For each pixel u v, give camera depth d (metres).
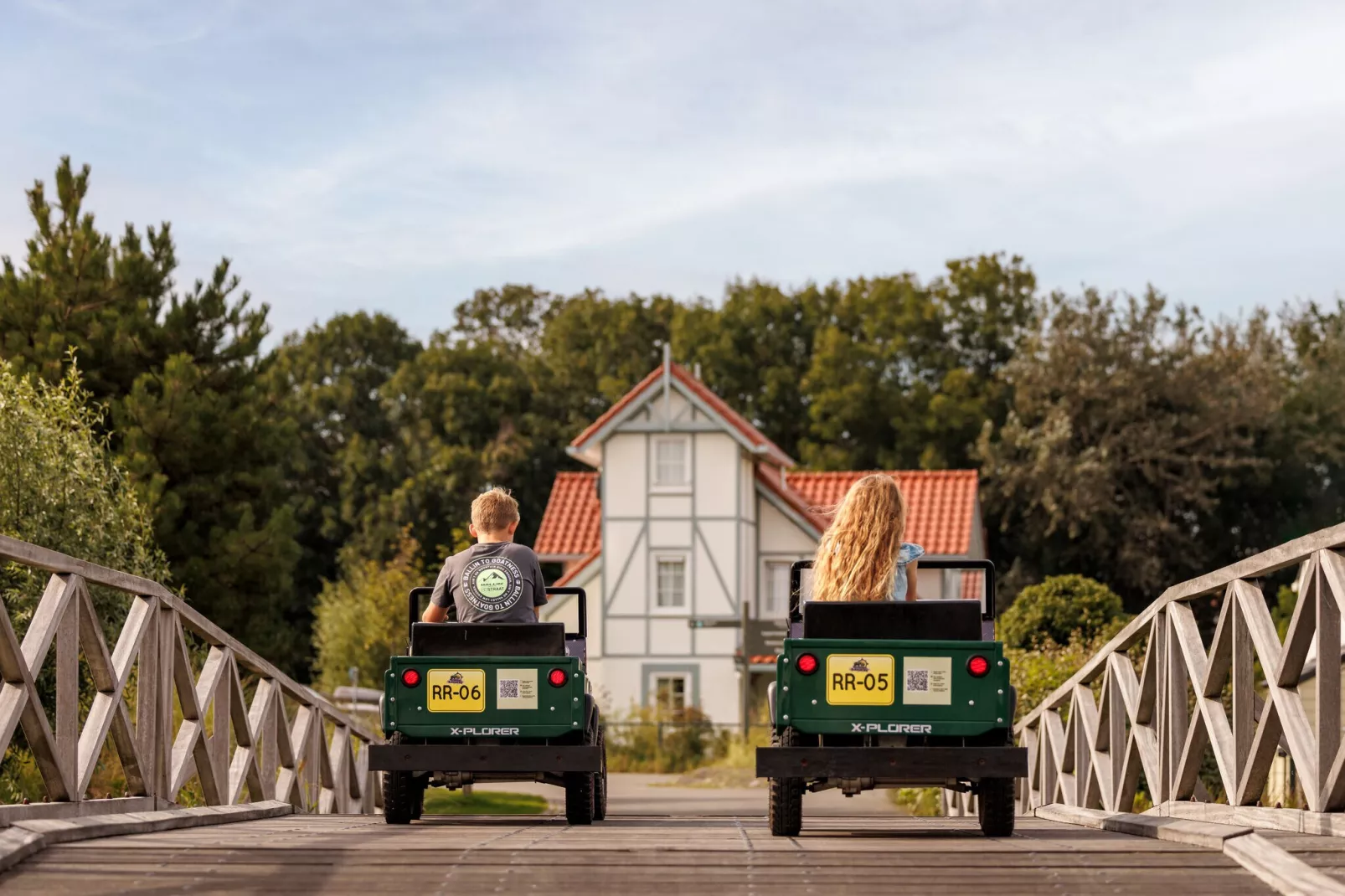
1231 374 55.34
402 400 66.81
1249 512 57.22
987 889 5.48
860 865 6.00
